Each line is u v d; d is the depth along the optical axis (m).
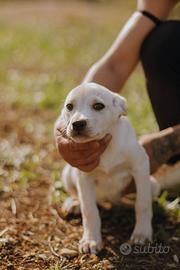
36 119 2.11
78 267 1.07
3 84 2.77
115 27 5.21
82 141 1.03
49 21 5.66
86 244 1.12
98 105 1.05
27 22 5.60
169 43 1.29
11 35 4.62
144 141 1.24
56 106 2.28
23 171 1.56
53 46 4.18
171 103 1.33
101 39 4.51
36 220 1.26
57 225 1.24
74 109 1.06
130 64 1.32
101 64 1.30
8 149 1.74
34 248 1.14
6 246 1.13
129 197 1.28
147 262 1.08
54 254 1.12
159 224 1.23
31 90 2.61
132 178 1.17
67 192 1.37
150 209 1.14
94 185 1.16
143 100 2.34
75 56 3.74
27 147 1.78
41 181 1.50
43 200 1.38
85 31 4.97
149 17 1.33
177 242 1.15
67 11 6.37
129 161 1.12
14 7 6.77
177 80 1.31
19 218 1.28
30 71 3.20
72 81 2.85
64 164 1.62
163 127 1.37
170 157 1.28
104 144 1.08
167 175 1.33
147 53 1.31
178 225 1.23
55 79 2.88
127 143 1.11
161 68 1.30
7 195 1.40
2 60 3.57
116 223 1.24
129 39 1.32
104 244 1.15
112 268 1.06
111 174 1.14
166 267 1.07
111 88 1.29
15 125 2.03
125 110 1.10
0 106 2.32
